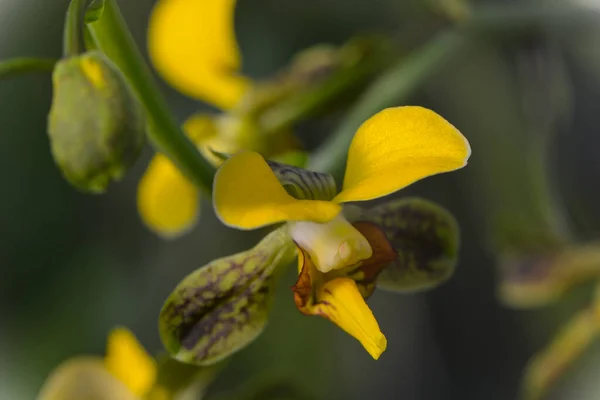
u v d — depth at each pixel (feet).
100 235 1.27
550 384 0.94
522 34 0.97
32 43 1.20
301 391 0.90
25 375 1.23
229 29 0.91
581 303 1.20
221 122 0.93
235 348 0.74
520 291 0.95
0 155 1.22
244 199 0.70
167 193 0.89
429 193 1.29
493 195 1.23
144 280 1.28
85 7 0.70
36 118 1.23
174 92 1.26
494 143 1.20
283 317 1.21
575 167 1.25
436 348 1.34
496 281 1.31
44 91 1.23
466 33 0.95
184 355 0.73
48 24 1.20
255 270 0.74
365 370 1.30
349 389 1.28
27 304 1.25
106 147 0.68
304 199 0.72
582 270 0.94
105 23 0.72
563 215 1.15
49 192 1.25
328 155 0.81
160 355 0.82
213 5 0.91
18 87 1.22
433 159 0.70
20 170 1.23
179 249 1.28
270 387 0.89
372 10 1.23
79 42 0.70
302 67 0.94
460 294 1.33
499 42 0.97
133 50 0.73
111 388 0.85
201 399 0.85
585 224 1.23
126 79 0.72
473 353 1.33
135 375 0.85
